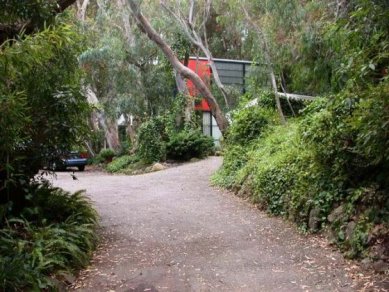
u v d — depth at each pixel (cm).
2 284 412
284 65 1335
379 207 554
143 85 2206
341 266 532
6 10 538
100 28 2116
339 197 650
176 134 1923
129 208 934
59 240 531
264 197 876
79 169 2119
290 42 1185
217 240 680
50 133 620
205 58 2331
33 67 488
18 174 582
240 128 1290
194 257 598
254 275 524
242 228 748
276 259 580
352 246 557
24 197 645
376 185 580
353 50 498
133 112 2211
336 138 622
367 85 454
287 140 1005
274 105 1441
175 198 1054
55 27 488
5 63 382
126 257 600
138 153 2017
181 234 718
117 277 523
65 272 502
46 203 673
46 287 452
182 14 1775
